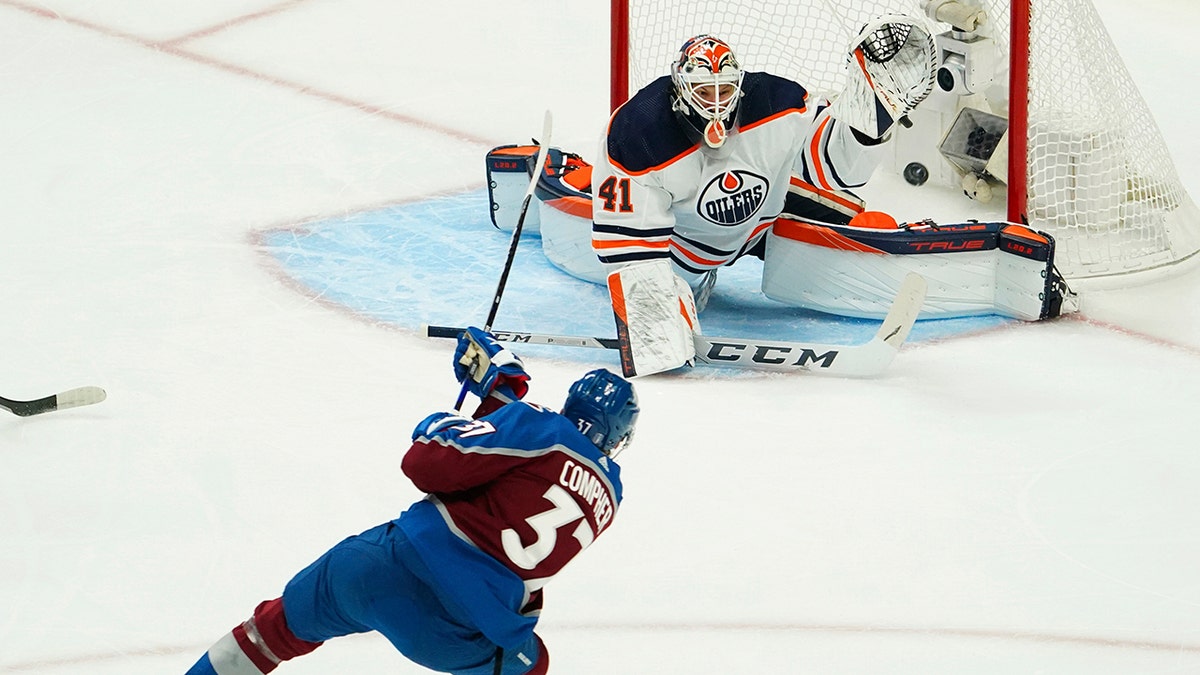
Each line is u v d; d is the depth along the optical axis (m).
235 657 12.38
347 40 36.31
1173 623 15.05
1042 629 14.91
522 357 21.06
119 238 25.00
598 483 12.10
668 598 15.34
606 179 20.59
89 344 21.12
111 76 33.44
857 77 20.88
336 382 20.03
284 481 17.42
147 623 14.77
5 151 28.95
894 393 20.05
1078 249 24.28
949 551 16.27
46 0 38.41
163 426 18.75
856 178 22.00
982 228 22.14
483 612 11.71
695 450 18.42
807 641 14.65
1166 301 23.22
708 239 21.59
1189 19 38.00
